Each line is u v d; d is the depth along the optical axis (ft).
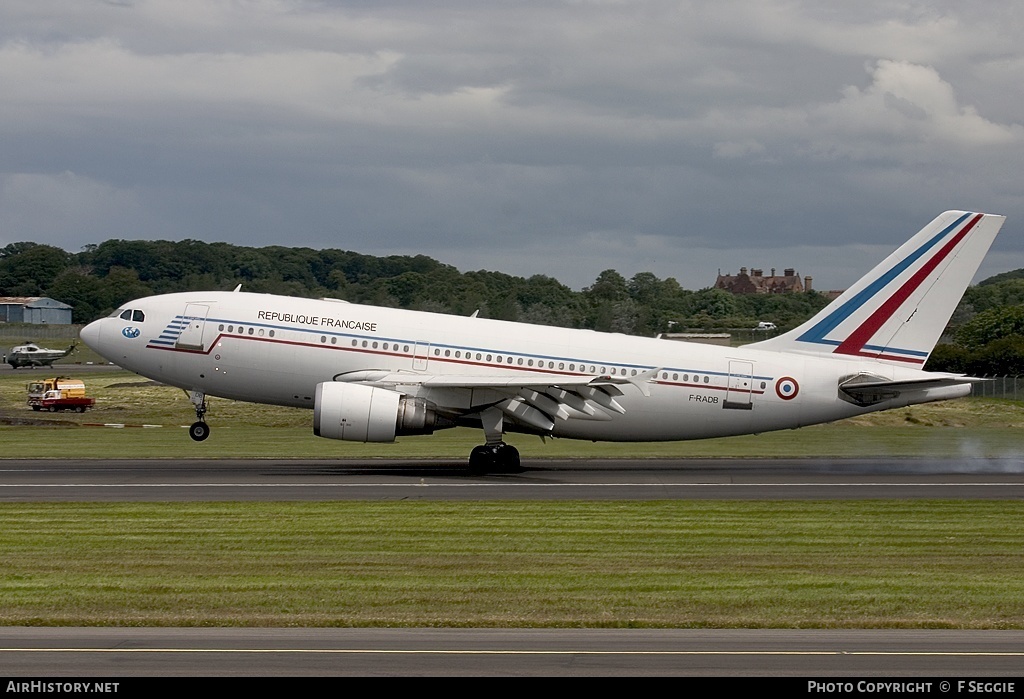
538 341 360.69
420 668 129.70
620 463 390.63
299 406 367.25
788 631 150.92
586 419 360.48
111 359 365.81
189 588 176.76
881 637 147.33
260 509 261.44
